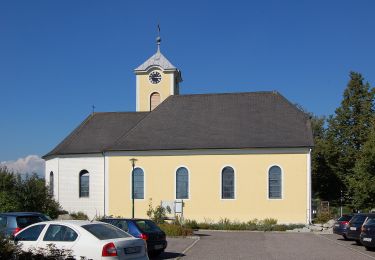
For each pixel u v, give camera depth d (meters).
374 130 44.00
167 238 29.52
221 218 39.62
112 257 13.44
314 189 58.22
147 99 49.91
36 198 31.44
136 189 41.50
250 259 20.30
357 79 53.38
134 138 42.59
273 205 39.03
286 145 39.19
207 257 20.88
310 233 34.03
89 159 43.75
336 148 54.44
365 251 23.39
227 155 40.16
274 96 44.09
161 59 50.09
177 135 42.09
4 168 31.53
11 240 13.31
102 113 48.34
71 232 14.23
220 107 44.06
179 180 40.81
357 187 41.03
